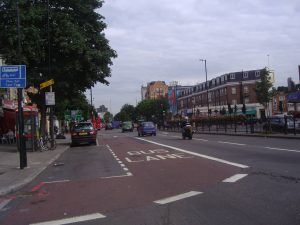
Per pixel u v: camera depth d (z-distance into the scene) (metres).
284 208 8.66
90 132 37.03
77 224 8.38
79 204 10.40
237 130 49.78
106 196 11.22
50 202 11.03
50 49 33.22
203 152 22.83
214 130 55.84
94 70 34.66
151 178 13.99
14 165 20.48
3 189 12.96
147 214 8.82
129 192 11.58
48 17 31.77
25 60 31.53
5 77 18.30
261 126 46.72
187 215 8.51
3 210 10.45
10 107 42.22
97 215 9.01
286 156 18.58
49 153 27.78
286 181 11.88
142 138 46.12
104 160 21.88
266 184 11.55
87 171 17.44
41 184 14.55
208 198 10.07
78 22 35.00
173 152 23.84
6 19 31.61
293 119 36.66
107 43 35.88
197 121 66.06
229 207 9.00
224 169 15.12
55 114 57.72
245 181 12.21
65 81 34.19
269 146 24.89
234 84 108.44
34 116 29.84
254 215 8.21
